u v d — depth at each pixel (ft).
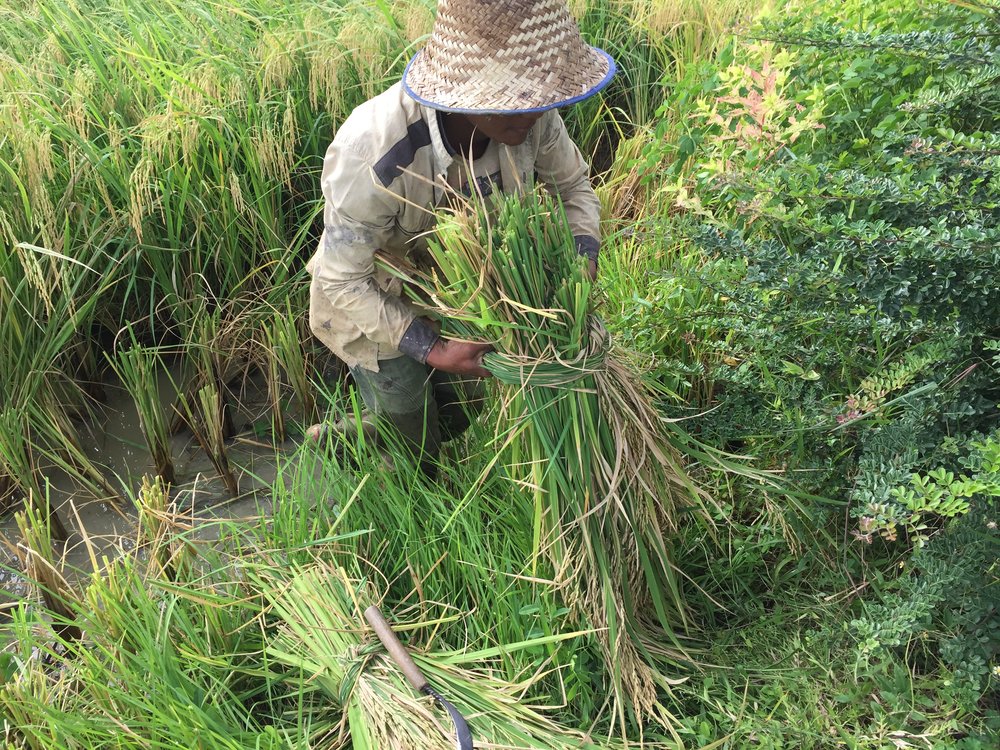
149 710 6.83
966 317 6.49
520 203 6.15
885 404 7.14
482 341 6.68
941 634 6.79
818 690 6.81
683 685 7.29
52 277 10.28
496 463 8.21
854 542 7.68
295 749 6.84
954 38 7.68
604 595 6.95
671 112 12.05
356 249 6.83
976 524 6.46
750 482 8.13
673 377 8.86
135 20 12.84
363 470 8.66
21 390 10.05
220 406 10.93
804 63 9.37
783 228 8.53
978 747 6.06
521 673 7.14
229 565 7.87
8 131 10.30
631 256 10.67
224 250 11.07
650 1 13.33
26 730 6.77
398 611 7.86
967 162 6.66
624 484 7.00
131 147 11.00
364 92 11.82
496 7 5.67
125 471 10.67
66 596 8.47
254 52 12.28
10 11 12.79
